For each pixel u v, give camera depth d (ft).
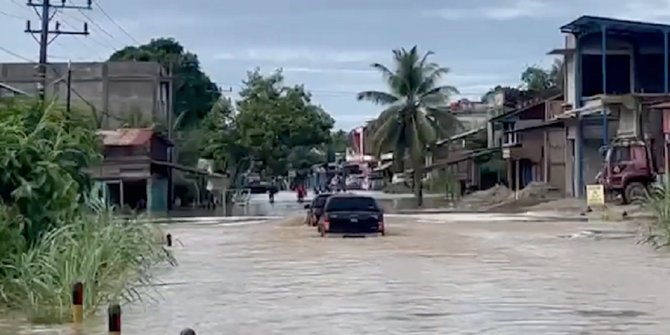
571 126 236.02
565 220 176.76
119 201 224.33
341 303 67.00
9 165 68.44
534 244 121.29
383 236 138.82
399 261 99.25
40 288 59.67
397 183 375.25
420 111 284.20
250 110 325.62
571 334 53.57
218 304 67.21
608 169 193.77
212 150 320.70
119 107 273.95
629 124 205.05
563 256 103.71
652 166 192.44
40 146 70.74
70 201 71.00
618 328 55.72
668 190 118.11
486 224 168.04
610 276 83.56
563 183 252.62
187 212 239.91
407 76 282.56
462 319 59.11
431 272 87.66
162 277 85.20
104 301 64.08
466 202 267.59
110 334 39.11
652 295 70.59
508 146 280.31
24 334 53.88
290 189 456.45
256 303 67.67
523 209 221.05
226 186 294.46
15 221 64.90
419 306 65.00
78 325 54.13
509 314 61.11
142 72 275.18
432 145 288.10
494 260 99.55
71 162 75.87
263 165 332.19
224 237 140.87
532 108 284.20
